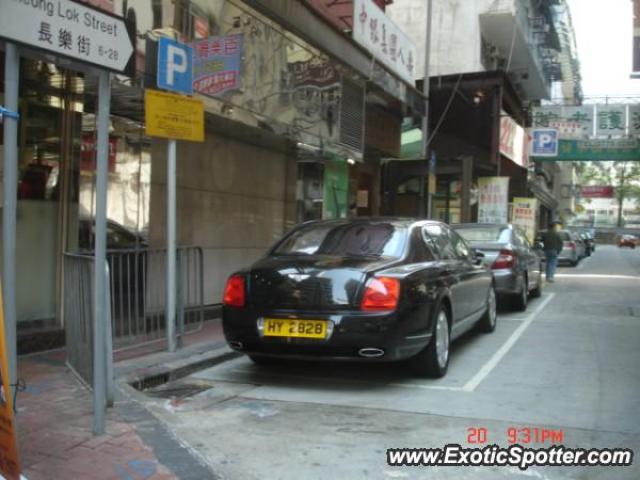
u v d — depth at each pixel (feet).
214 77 27.20
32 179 21.81
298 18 34.19
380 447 13.97
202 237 31.27
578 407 17.06
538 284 42.60
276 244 21.77
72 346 18.69
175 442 13.65
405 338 17.97
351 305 17.84
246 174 35.19
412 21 77.71
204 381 19.86
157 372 19.56
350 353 17.85
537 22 87.30
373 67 43.98
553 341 26.78
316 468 12.78
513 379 20.16
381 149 52.70
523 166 80.89
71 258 18.57
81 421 14.79
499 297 35.45
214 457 13.35
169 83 21.24
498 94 65.77
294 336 18.12
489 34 80.28
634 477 12.46
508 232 35.81
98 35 12.75
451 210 67.41
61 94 22.50
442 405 17.20
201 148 31.14
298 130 34.83
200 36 26.17
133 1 22.07
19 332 21.27
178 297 22.94
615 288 50.19
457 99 66.95
